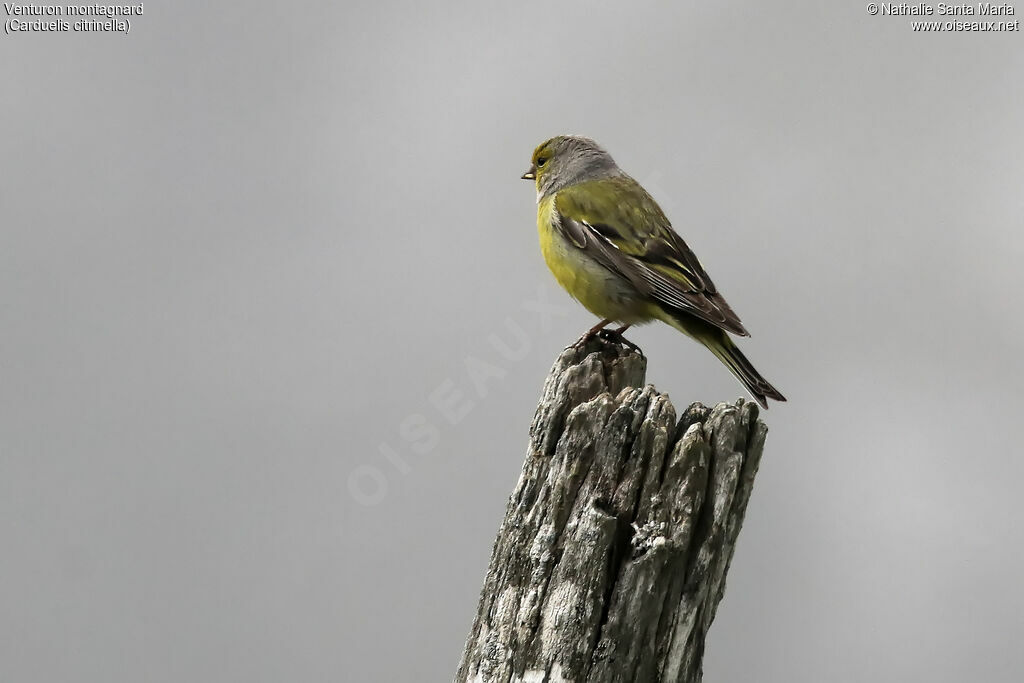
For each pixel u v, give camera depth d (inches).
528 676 307.7
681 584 313.3
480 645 322.3
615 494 318.0
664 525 309.9
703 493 317.4
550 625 309.3
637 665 306.3
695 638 316.8
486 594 330.0
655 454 318.0
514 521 332.5
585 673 303.9
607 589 308.3
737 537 329.7
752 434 331.9
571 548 312.5
